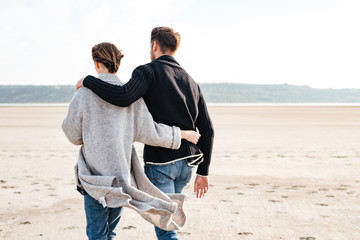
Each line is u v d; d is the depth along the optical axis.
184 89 2.26
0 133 14.34
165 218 1.95
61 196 5.05
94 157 1.99
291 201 4.90
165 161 2.15
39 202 4.74
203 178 2.33
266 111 41.69
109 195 1.91
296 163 7.96
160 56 2.32
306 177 6.54
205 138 2.33
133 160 2.12
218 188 5.66
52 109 46.78
